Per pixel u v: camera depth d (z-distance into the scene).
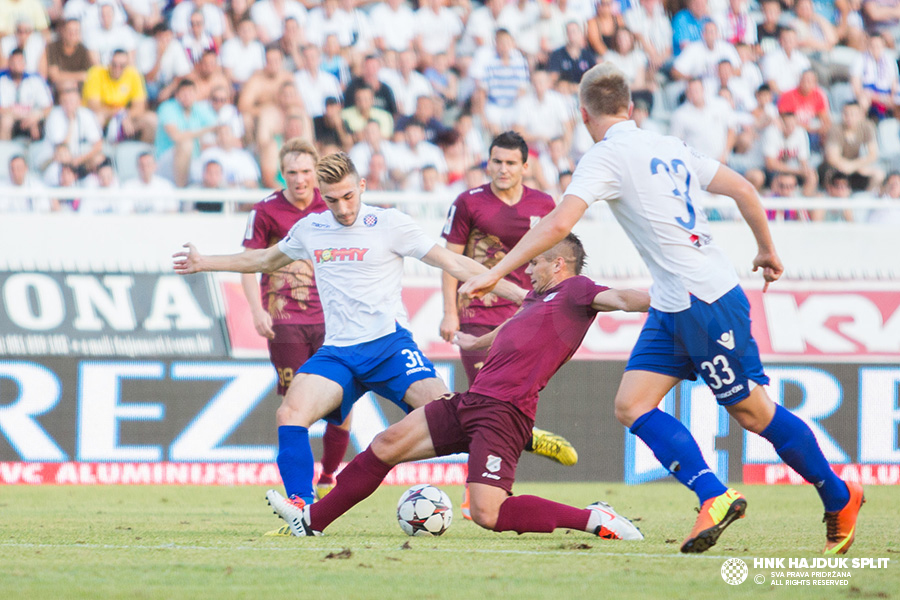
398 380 17.75
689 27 46.84
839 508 14.60
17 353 29.50
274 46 44.75
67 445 29.64
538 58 46.47
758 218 14.63
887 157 47.19
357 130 44.12
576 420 31.03
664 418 14.57
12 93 43.38
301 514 16.66
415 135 44.22
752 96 46.19
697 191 14.28
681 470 14.27
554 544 15.72
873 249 31.80
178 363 30.16
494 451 15.62
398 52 45.38
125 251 30.20
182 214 30.50
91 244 30.09
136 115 43.81
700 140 45.00
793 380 31.23
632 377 14.89
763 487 30.16
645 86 46.66
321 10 45.59
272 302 23.94
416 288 30.53
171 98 43.53
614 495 27.67
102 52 44.06
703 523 13.73
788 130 45.66
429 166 43.50
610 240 31.20
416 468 30.84
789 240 31.66
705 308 13.95
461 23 46.66
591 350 31.20
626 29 46.84
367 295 17.83
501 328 16.19
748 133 45.69
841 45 48.03
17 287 29.66
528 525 15.79
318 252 18.05
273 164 43.62
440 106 45.72
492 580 11.87
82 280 29.97
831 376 31.33
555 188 45.00
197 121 43.19
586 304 15.41
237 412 30.31
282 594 10.87
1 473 29.28
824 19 48.09
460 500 26.00
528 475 31.00
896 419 31.41
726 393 14.23
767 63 46.94
